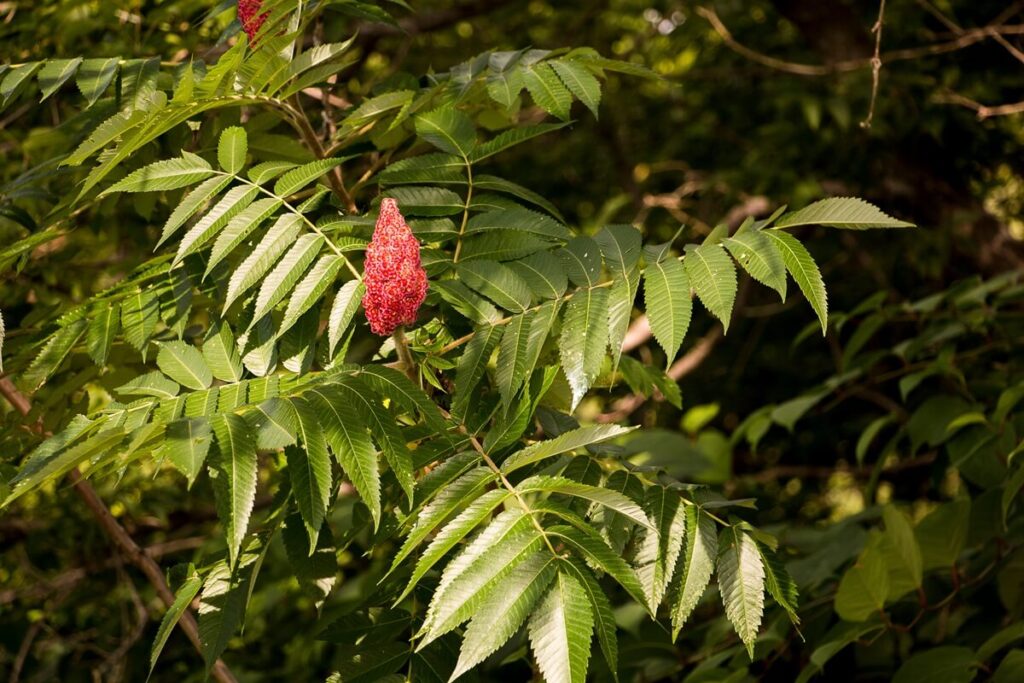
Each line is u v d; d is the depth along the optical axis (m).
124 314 2.37
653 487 2.11
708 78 7.41
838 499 7.74
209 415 1.96
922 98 6.19
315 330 2.29
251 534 2.41
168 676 4.86
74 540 4.47
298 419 1.89
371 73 6.16
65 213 2.56
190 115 2.33
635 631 3.72
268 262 2.13
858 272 7.29
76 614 4.77
